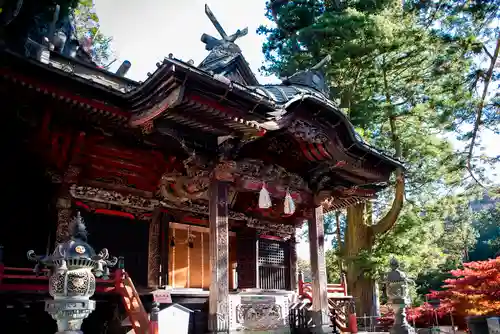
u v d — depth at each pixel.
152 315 10.44
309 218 17.12
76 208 13.88
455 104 26.25
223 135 13.06
